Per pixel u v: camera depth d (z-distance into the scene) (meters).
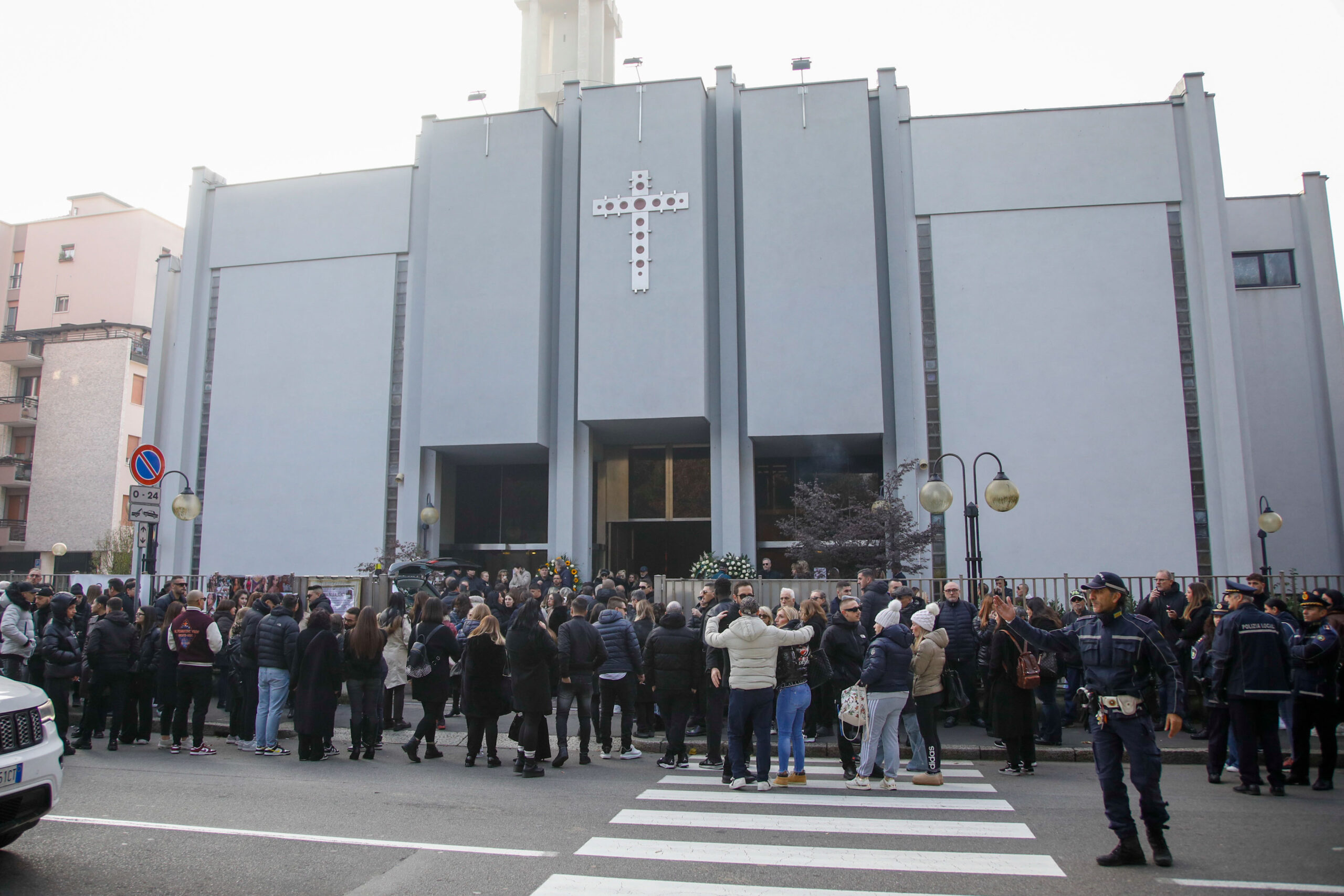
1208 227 21.84
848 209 22.58
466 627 13.34
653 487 25.89
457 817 7.10
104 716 11.34
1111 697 6.08
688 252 22.95
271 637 10.29
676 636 9.68
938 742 8.62
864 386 21.89
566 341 24.38
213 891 5.30
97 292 42.94
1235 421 21.09
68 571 35.34
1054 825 6.93
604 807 7.48
